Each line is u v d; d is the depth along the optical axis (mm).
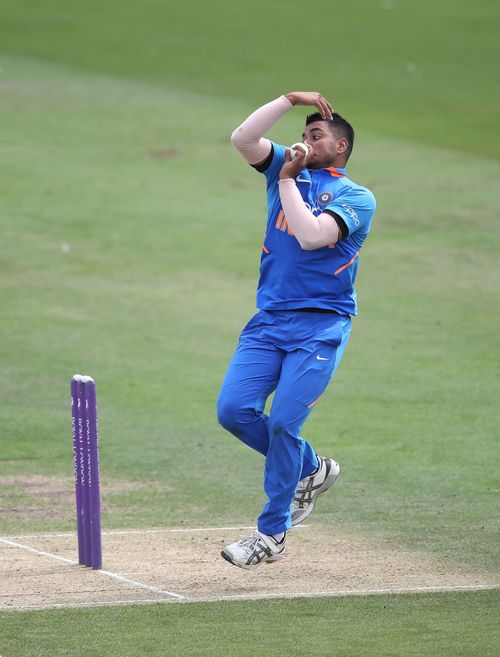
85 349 59062
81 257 77188
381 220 85000
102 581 28344
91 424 29234
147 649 22359
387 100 122375
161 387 53062
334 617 24609
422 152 103625
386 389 52281
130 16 170500
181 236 82000
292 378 25938
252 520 35969
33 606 25844
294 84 129500
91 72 137125
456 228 83125
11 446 45000
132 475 41312
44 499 38594
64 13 173750
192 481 40625
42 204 88625
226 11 172750
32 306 66875
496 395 51312
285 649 22250
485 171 97938
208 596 26969
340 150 26672
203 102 122000
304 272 26078
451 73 133750
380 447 44406
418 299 68062
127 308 66750
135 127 111875
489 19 162750
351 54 143125
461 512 36594
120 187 93250
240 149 26500
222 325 63594
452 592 26969
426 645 22438
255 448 26828
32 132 109625
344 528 34719
